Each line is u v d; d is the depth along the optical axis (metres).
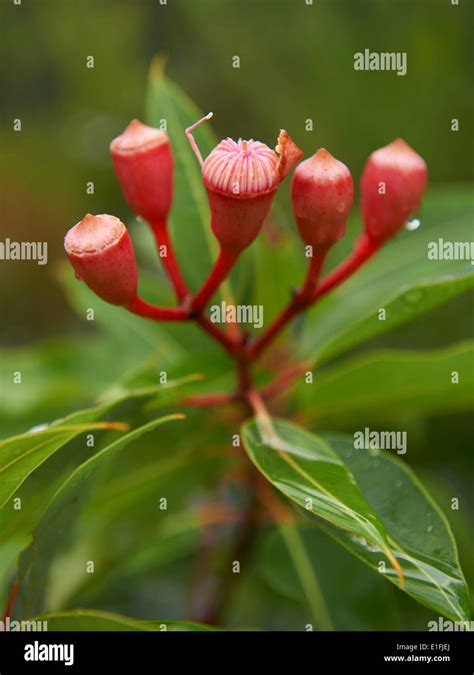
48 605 0.42
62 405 0.43
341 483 0.34
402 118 0.60
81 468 0.34
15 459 0.34
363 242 0.37
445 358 0.39
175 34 0.72
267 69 0.67
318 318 0.43
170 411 0.38
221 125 0.68
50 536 0.35
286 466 0.35
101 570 0.43
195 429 0.42
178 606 0.49
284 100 0.66
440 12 0.60
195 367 0.39
